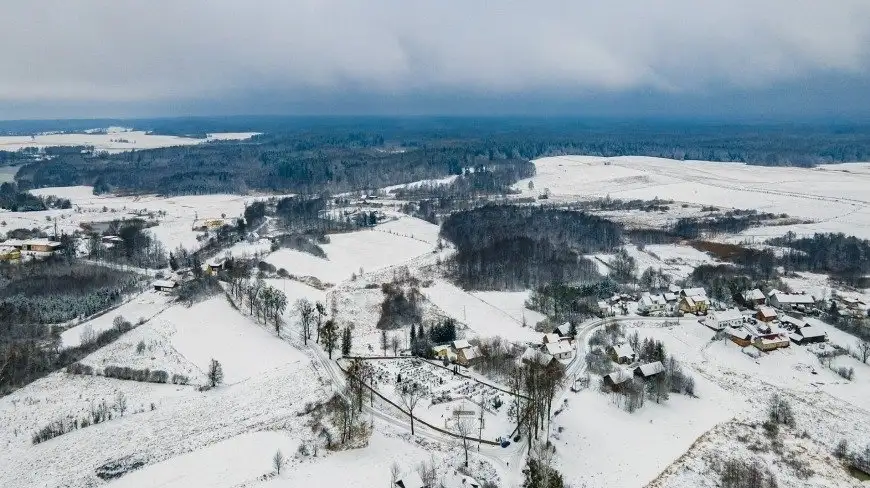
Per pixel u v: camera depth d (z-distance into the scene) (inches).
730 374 6141.7
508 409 5093.5
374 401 5236.2
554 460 4384.8
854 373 6195.9
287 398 5275.6
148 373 5851.4
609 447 4638.3
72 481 4055.1
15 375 5767.7
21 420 5078.7
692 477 4308.6
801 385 5944.9
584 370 6013.8
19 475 4210.1
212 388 5629.9
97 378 5836.6
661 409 5300.2
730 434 4938.5
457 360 6122.1
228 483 3934.5
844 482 4392.2
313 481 3929.6
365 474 4005.9
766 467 4495.6
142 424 4894.2
